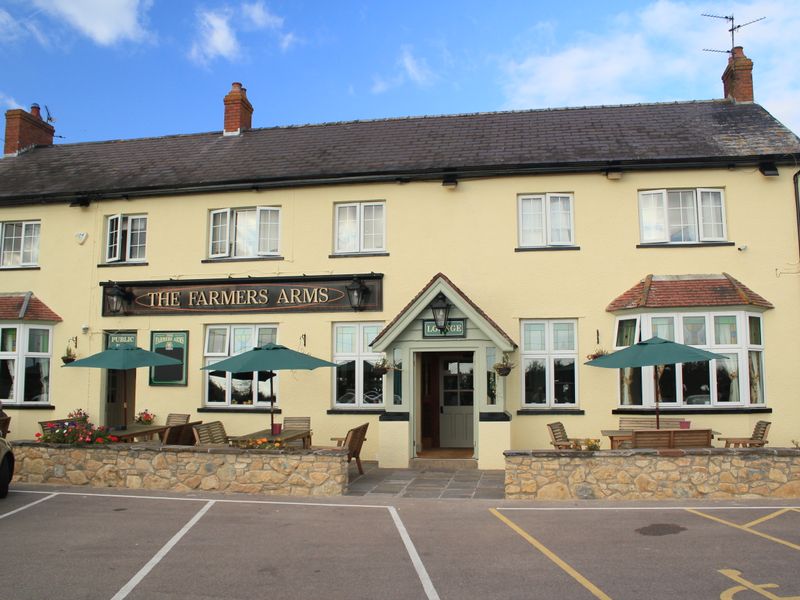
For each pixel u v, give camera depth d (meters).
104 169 17.77
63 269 16.55
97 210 16.55
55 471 11.88
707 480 10.31
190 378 15.55
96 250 16.42
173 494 10.97
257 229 15.69
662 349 11.59
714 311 13.46
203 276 15.77
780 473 10.28
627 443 12.25
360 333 15.05
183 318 15.72
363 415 14.75
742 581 6.47
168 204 16.19
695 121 15.88
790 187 14.05
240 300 15.46
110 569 6.96
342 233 15.45
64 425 12.77
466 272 14.69
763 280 13.90
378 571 6.88
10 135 19.80
